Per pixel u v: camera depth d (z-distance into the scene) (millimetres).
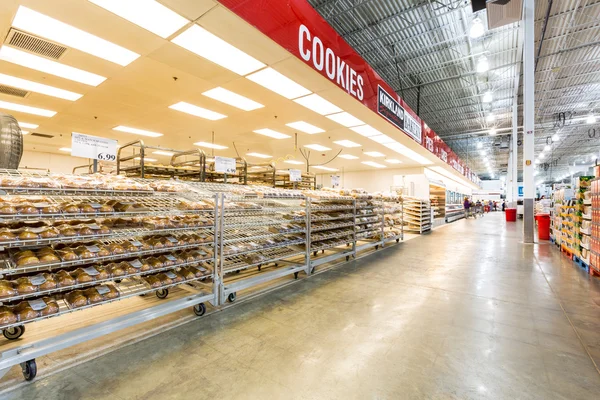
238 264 3439
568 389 1710
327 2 6199
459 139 19078
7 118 2969
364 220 6148
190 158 13438
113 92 5852
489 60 8859
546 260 5422
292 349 2164
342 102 6352
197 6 3359
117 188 2311
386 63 8711
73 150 2523
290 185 8727
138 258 2660
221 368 1918
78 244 2434
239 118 7586
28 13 3498
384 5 6254
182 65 4762
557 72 9555
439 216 14406
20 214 1862
